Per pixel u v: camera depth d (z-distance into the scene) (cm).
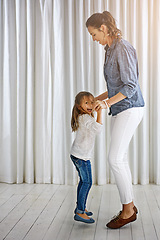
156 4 332
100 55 335
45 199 294
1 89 356
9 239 206
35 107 352
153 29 336
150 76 341
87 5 334
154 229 221
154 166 347
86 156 232
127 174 240
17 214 254
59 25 338
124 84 222
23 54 347
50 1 340
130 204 223
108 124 344
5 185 348
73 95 341
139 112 229
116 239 205
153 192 314
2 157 359
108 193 312
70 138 344
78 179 351
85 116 234
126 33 334
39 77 349
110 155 226
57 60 342
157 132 338
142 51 333
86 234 213
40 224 232
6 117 354
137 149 343
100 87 338
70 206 273
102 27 227
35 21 346
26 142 353
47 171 354
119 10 333
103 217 246
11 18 347
